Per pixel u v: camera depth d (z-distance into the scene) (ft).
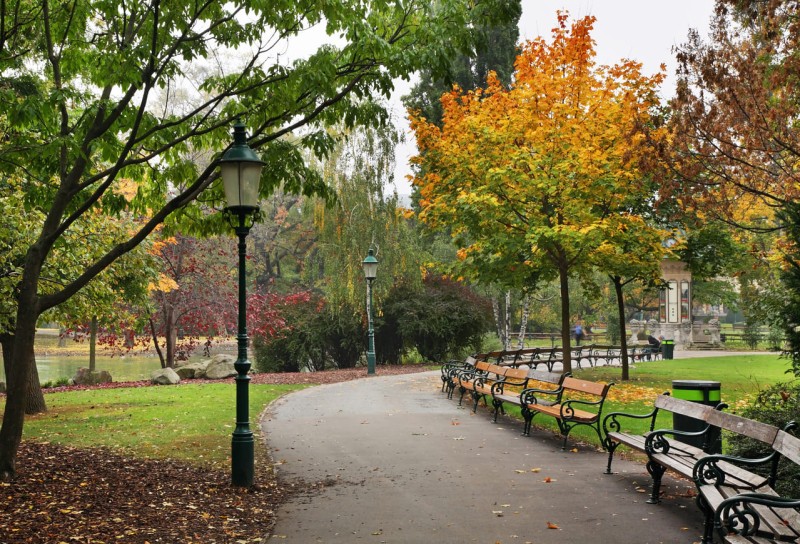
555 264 64.85
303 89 29.84
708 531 19.34
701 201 37.11
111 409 53.93
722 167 35.29
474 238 64.39
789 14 31.99
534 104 57.93
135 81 27.91
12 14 31.07
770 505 15.75
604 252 60.95
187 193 29.99
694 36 33.88
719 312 264.72
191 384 75.87
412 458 33.81
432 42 30.40
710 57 33.09
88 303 53.16
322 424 45.44
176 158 35.78
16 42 31.22
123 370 114.93
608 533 21.01
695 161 35.73
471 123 58.49
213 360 86.53
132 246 29.84
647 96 57.36
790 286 28.45
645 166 37.17
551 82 57.57
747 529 16.61
